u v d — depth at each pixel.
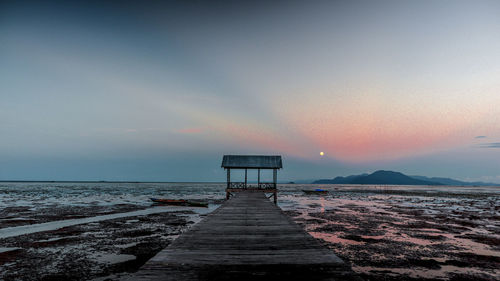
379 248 12.32
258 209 12.71
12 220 20.17
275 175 29.73
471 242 13.70
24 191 68.44
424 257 10.98
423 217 23.17
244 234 6.74
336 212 26.42
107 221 19.94
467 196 63.16
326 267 4.11
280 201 41.91
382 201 43.53
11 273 9.03
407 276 8.92
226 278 3.62
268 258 4.61
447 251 11.89
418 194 71.19
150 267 4.07
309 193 65.88
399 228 17.47
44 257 10.79
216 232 7.00
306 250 5.15
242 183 29.28
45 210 26.56
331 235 15.13
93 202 36.19
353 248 12.31
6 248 12.16
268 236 6.51
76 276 8.80
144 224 18.70
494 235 15.54
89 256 10.96
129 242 13.38
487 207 33.84
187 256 4.71
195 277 3.65
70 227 17.44
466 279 8.72
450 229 17.34
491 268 9.75
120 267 9.66
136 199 42.47
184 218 21.73
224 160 29.92
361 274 9.08
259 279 3.59
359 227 17.73
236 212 11.56
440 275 9.04
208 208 29.64
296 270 3.96
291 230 7.34
